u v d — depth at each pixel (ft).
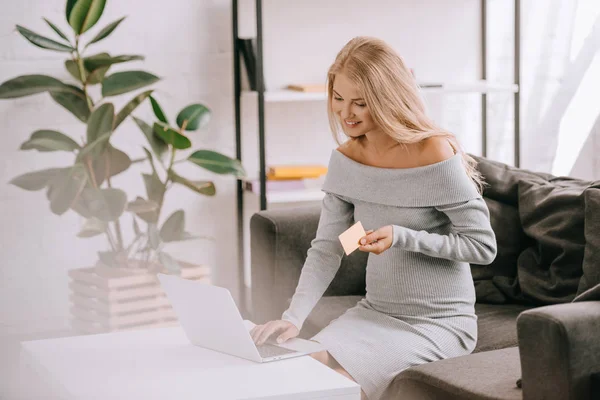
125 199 9.61
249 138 11.38
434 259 6.72
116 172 9.86
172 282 5.74
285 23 11.35
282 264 8.56
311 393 4.85
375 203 6.84
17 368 9.69
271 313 8.63
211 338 5.72
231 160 10.00
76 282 10.23
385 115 6.51
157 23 10.89
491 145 12.60
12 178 10.12
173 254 11.35
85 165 9.78
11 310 10.66
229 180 11.49
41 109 10.55
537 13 12.48
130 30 10.78
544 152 12.82
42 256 10.75
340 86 6.62
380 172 6.82
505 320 7.43
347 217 7.18
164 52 10.96
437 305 6.70
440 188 6.55
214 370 5.30
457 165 6.58
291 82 11.45
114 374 5.28
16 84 9.39
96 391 4.97
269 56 11.32
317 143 11.74
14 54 10.36
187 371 5.30
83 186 9.52
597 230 7.11
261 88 10.24
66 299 10.89
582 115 12.92
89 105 9.87
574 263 7.53
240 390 4.88
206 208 11.43
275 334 6.31
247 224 11.64
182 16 10.98
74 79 10.61
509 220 8.28
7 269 10.61
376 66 6.51
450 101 12.33
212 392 4.86
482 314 7.66
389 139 6.85
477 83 11.84
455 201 6.50
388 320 6.72
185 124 9.94
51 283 10.81
